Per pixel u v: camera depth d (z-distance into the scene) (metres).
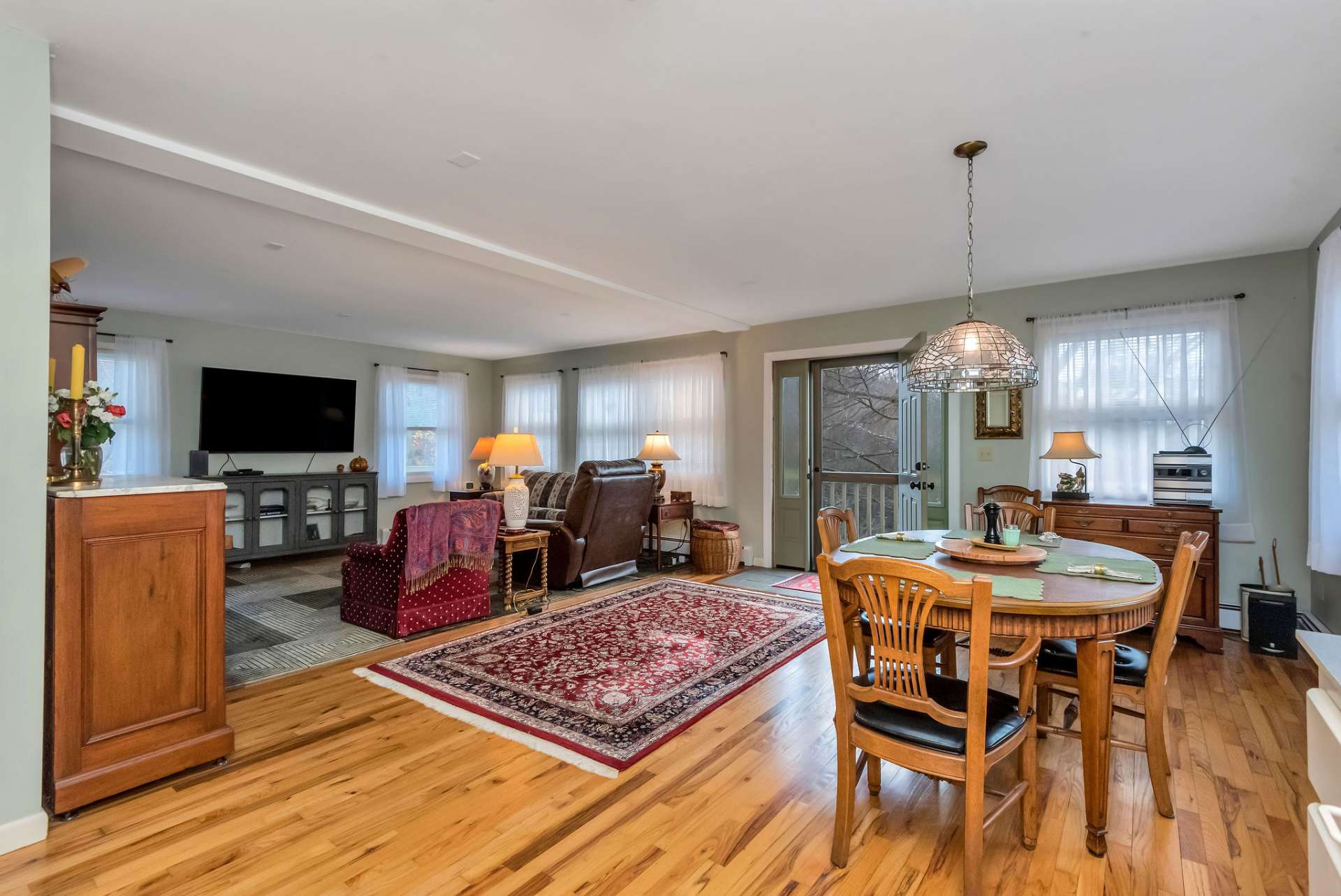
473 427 8.34
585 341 7.05
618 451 7.03
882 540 2.94
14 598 1.77
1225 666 3.36
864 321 5.34
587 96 2.09
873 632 1.73
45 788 1.94
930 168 2.61
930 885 1.67
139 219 3.26
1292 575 3.69
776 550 6.04
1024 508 3.39
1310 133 2.31
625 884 1.66
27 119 1.78
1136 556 2.49
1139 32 1.75
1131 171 2.64
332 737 2.48
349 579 4.04
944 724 1.68
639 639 3.69
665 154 2.50
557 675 3.13
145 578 2.10
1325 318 3.12
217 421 5.93
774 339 5.92
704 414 6.34
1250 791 2.13
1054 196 2.91
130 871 1.69
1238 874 1.71
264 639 3.70
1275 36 1.75
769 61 1.89
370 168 2.63
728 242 3.57
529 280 4.45
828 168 2.62
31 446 1.80
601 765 2.28
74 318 2.56
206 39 1.79
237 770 2.22
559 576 4.91
